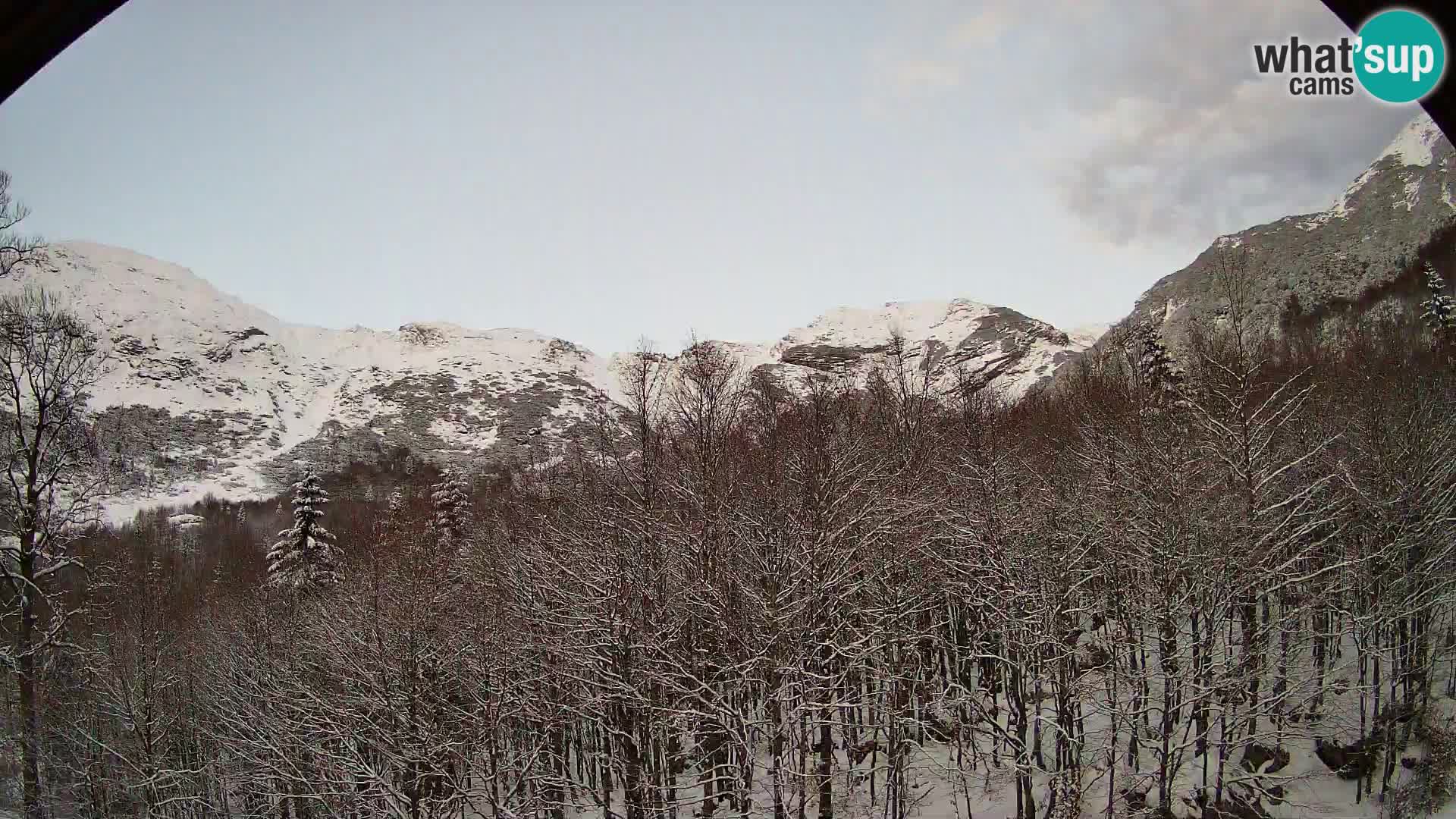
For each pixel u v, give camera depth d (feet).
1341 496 83.35
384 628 82.28
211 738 96.37
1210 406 94.07
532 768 79.15
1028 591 76.18
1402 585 76.18
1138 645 78.59
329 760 80.12
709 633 87.10
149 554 145.69
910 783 83.92
